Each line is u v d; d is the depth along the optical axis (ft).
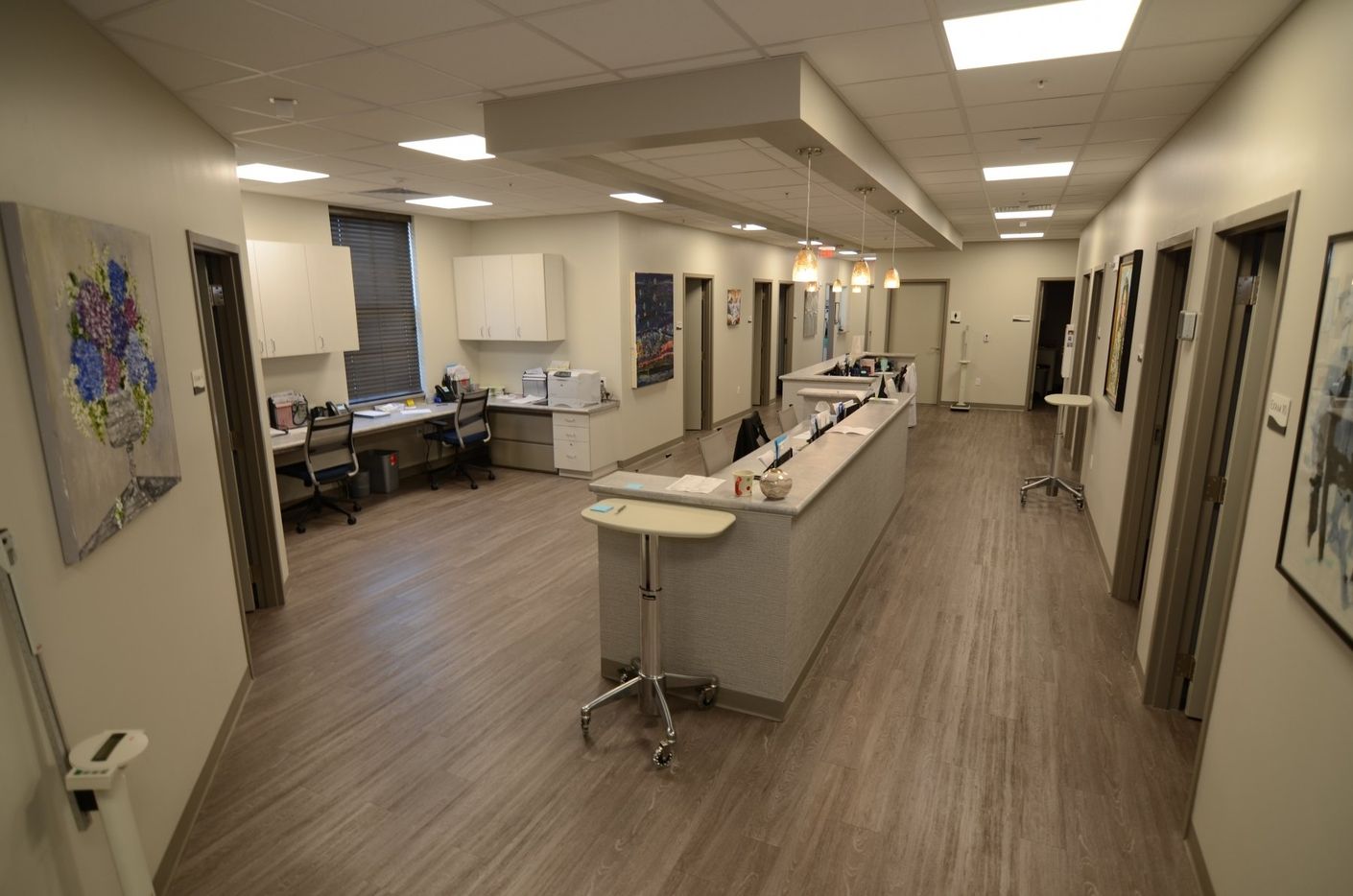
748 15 7.23
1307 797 4.96
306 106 10.01
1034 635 11.76
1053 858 7.11
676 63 8.75
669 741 8.66
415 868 7.02
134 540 6.73
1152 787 8.13
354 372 21.24
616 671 10.39
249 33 7.28
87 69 6.56
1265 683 5.91
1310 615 5.18
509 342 24.57
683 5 6.95
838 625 12.12
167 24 6.88
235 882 6.87
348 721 9.48
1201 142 10.05
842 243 32.60
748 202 19.65
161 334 7.59
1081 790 8.06
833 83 9.62
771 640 9.28
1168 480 9.82
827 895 6.68
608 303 22.76
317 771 8.48
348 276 19.15
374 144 12.44
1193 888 6.75
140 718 6.59
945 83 9.59
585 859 7.13
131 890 5.17
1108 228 19.60
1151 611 9.95
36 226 5.12
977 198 19.93
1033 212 22.88
